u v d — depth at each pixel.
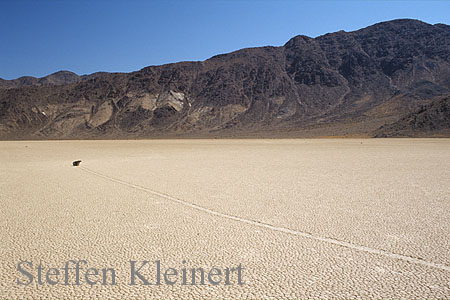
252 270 6.98
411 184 16.84
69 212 11.66
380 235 8.95
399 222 10.10
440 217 10.60
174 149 63.56
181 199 13.66
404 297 5.96
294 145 74.38
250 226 9.84
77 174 22.69
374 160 31.55
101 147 77.50
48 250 8.13
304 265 7.18
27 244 8.54
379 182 17.58
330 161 31.19
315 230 9.42
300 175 20.81
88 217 10.98
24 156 45.06
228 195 14.38
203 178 19.88
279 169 24.48
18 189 16.53
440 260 7.36
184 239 8.77
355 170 23.22
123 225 10.04
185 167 26.81
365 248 8.05
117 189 16.23
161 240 8.71
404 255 7.64
